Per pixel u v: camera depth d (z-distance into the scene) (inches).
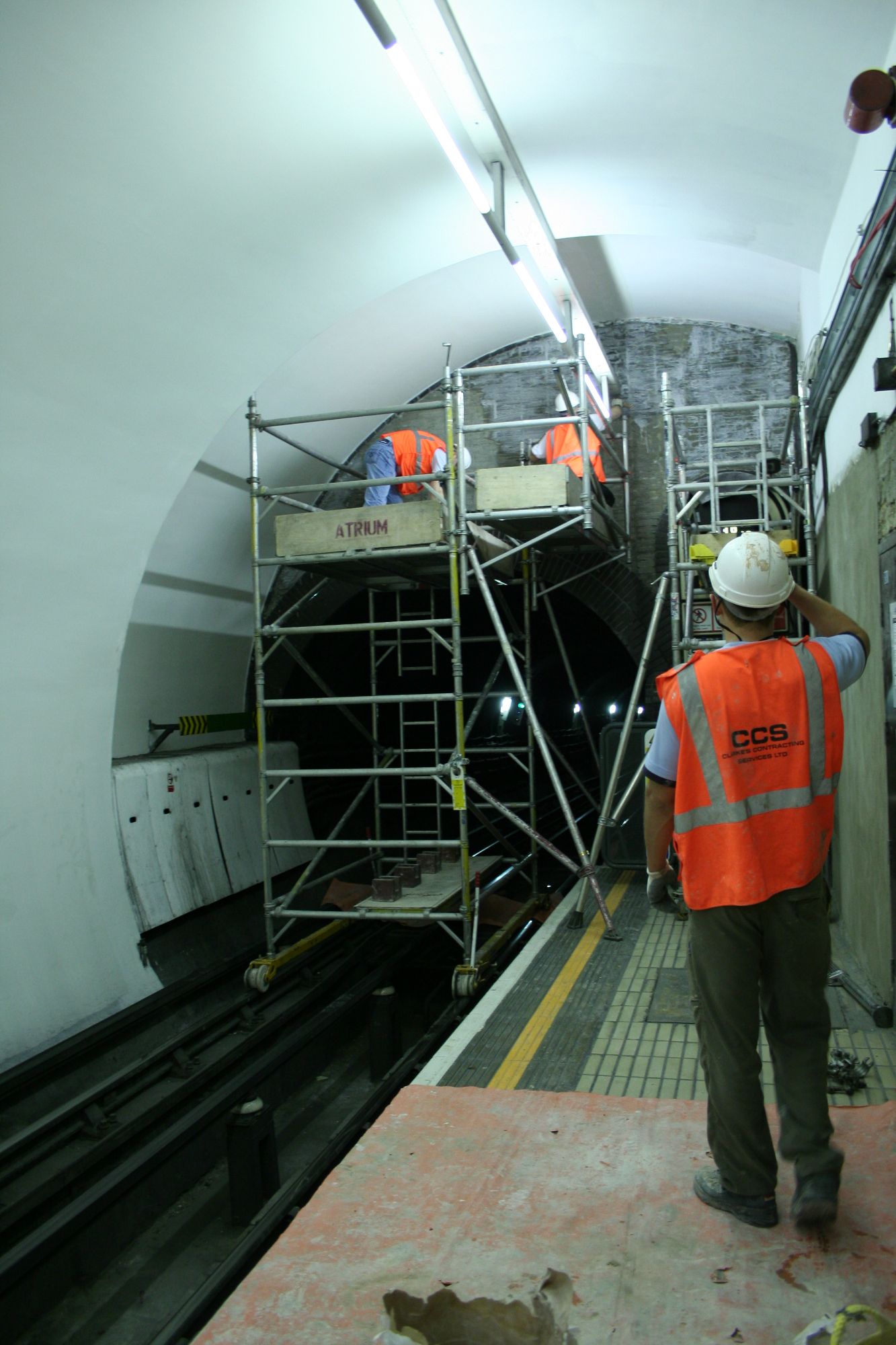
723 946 96.0
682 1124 127.5
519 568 393.4
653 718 391.9
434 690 621.9
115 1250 190.2
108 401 230.1
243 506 344.8
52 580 238.8
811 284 277.7
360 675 559.8
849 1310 82.8
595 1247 99.2
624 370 394.0
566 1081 156.7
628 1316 88.4
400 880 299.6
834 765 98.0
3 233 183.8
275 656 414.0
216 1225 201.6
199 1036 259.1
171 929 304.2
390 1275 96.5
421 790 533.0
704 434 386.0
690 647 276.4
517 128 223.0
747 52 177.8
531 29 181.2
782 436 374.6
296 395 331.6
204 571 344.5
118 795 288.0
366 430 408.2
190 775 328.5
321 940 315.6
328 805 468.4
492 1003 201.3
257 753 378.6
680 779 97.3
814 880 96.7
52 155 176.9
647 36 181.2
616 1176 113.7
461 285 327.3
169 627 333.7
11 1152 193.8
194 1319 155.7
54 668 248.1
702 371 386.6
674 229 276.2
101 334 216.7
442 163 226.5
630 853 316.2
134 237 203.6
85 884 264.4
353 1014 304.8
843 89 176.9
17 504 222.4
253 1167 196.4
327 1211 109.3
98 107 173.3
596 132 224.2
